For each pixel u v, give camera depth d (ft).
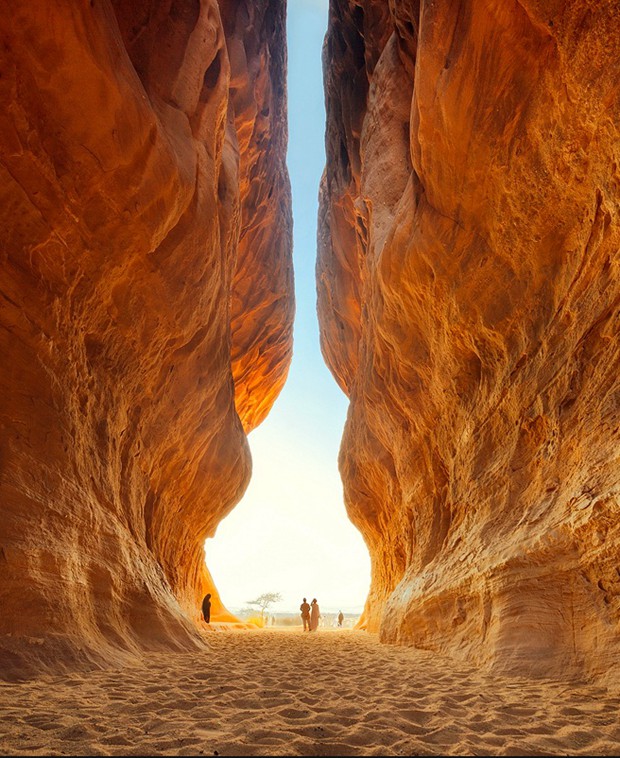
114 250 20.34
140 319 23.84
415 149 24.03
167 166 20.97
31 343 17.60
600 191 15.89
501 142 18.95
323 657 23.56
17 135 16.03
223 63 29.43
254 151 57.31
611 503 13.12
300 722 9.89
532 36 16.70
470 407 25.59
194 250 25.62
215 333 33.37
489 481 22.27
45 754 7.37
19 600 14.62
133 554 22.85
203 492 41.91
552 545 15.56
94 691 12.39
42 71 15.85
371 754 7.92
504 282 21.53
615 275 15.70
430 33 20.36
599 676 13.01
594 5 14.15
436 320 26.81
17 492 15.88
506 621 17.30
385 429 39.86
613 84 14.28
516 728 9.53
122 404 24.21
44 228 17.61
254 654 24.95
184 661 19.67
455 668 18.38
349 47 48.39
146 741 8.33
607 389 15.47
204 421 36.50
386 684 14.71
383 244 31.27
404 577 34.63
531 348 20.31
